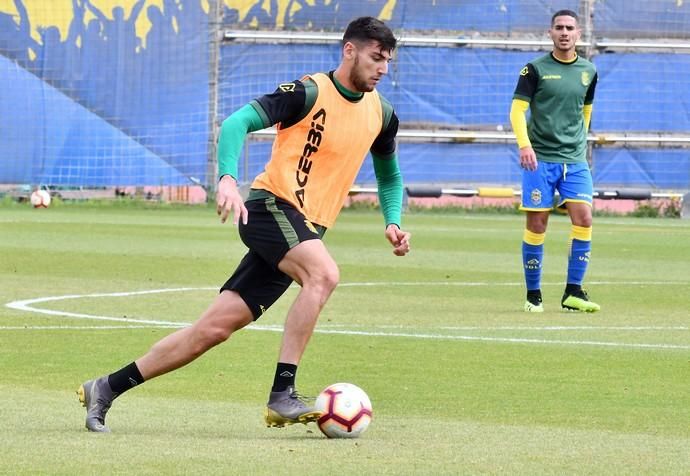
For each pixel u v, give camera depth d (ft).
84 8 253.24
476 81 258.16
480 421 53.62
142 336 81.61
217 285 116.98
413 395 60.49
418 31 256.73
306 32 256.11
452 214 260.01
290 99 51.24
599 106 260.83
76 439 48.03
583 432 50.98
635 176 261.85
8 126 253.03
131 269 131.85
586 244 100.27
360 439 48.85
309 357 72.90
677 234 202.39
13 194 265.54
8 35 251.80
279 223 51.47
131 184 256.73
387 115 54.13
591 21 259.39
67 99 254.06
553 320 93.15
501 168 260.21
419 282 122.83
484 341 80.64
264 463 43.37
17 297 104.42
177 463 43.21
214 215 238.48
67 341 78.79
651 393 61.36
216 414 55.01
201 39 254.88
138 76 254.68
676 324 90.99
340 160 52.60
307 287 51.16
